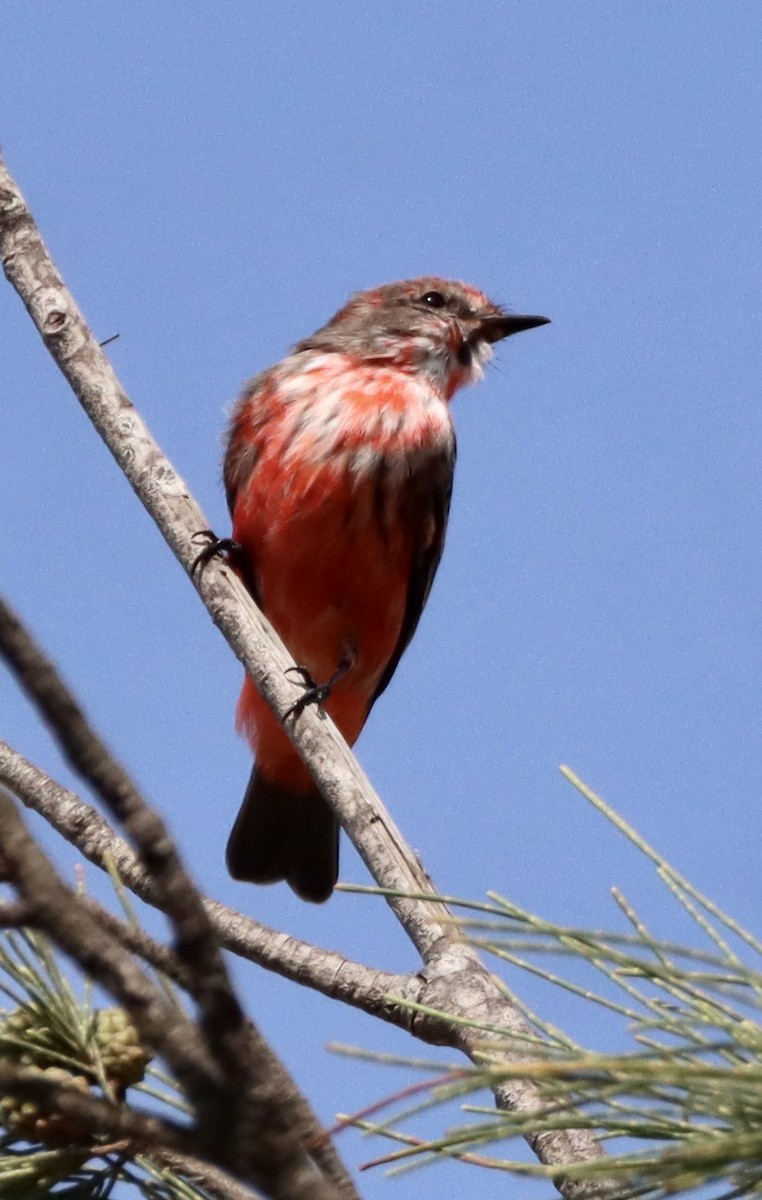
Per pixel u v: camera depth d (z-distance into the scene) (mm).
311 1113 4316
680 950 4184
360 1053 3945
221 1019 3691
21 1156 5137
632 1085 3926
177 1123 3863
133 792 3566
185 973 3688
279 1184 3764
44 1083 3848
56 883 3619
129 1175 5297
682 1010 4418
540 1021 4844
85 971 3668
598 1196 4125
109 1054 5285
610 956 4207
